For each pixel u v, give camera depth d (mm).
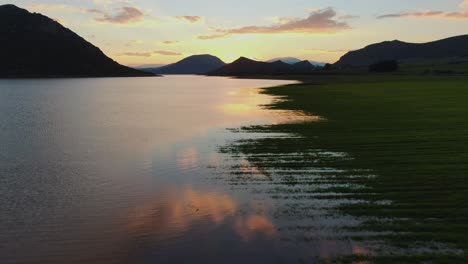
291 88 91188
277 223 13617
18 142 29594
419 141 25172
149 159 23641
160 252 11914
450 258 10875
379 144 24828
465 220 13156
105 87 141750
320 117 38125
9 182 19188
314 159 21906
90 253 11953
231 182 18469
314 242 12148
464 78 110312
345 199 15531
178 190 17641
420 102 47250
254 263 11109
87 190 17875
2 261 11508
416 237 12094
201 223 13914
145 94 96000
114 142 29266
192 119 41719
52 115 47969
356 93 65250
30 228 13703
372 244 11828
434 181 17125
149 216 14672
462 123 31344
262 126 34594
